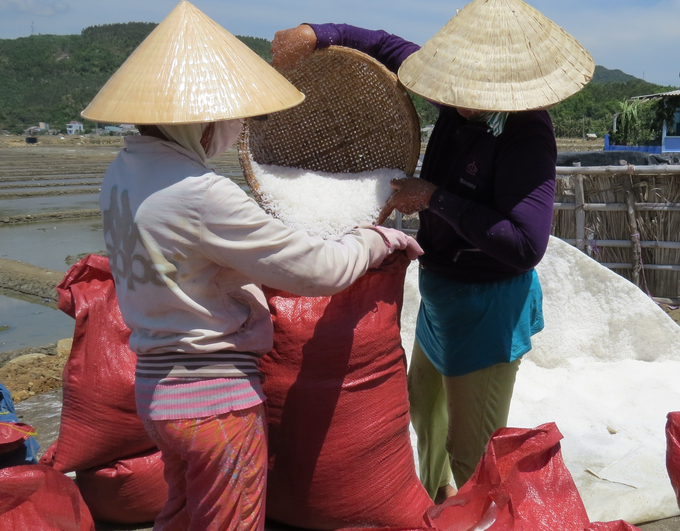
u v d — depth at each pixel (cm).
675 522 265
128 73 166
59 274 1067
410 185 216
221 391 170
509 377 246
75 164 3559
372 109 234
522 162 208
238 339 175
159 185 161
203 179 160
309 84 235
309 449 215
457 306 238
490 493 183
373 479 217
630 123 2025
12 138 7231
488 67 200
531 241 203
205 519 174
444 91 202
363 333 215
